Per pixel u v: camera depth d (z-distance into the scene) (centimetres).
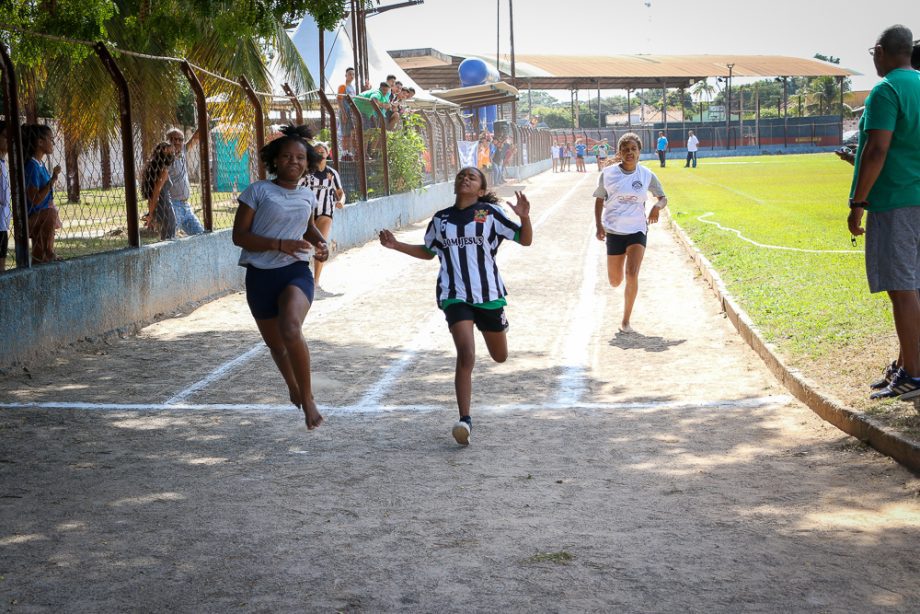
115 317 1013
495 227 627
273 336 629
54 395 764
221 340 988
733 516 480
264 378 816
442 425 668
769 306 978
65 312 922
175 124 2008
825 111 12231
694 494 516
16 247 881
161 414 707
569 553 437
